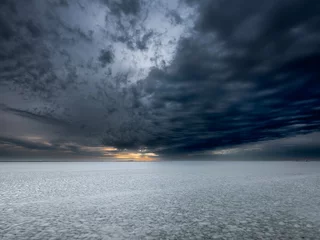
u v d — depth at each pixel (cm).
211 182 2334
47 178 2834
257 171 4216
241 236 737
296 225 852
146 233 769
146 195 1538
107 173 3941
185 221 913
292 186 1973
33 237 729
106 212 1070
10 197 1461
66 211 1088
